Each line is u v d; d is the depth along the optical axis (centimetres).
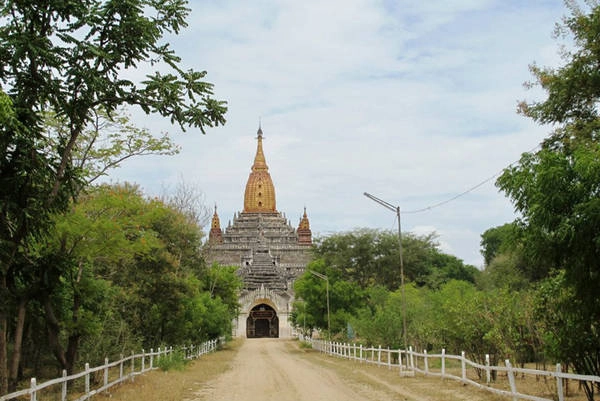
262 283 11894
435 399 2127
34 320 2370
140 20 1678
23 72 1600
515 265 5303
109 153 2702
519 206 1627
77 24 1638
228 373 3525
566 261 1562
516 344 2570
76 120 1756
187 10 1775
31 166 1586
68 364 2302
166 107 1797
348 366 3981
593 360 1869
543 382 2552
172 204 4925
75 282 2359
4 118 1335
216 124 1852
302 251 13675
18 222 1580
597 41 2164
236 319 10675
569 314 1780
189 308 4816
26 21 1591
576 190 1452
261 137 16200
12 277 1833
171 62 1788
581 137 2103
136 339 3547
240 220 14675
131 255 2475
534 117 2438
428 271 8075
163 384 2661
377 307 5181
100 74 1739
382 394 2333
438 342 3831
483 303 2848
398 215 3353
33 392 1421
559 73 2327
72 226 2052
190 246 4641
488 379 2294
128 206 2480
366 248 7388
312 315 6462
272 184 15488
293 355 5766
